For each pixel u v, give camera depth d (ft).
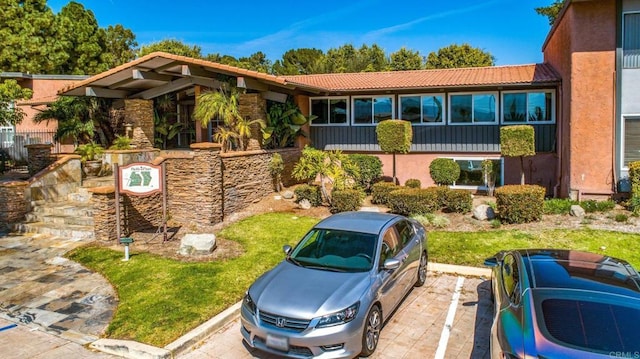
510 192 37.91
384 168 61.16
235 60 156.25
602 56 41.81
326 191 48.49
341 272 21.07
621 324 14.17
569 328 14.21
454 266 29.78
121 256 32.78
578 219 38.06
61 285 27.99
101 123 64.18
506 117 55.67
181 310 23.76
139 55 138.72
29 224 40.86
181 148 65.10
